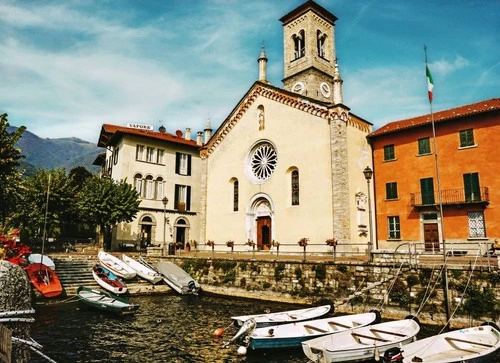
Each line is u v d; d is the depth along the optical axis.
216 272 27.42
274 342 13.99
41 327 17.06
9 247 17.39
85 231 46.12
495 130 26.45
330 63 43.59
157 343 15.02
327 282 21.27
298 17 43.59
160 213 41.66
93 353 13.71
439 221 28.14
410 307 17.95
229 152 38.50
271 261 24.09
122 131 39.78
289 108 33.28
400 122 33.31
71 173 60.50
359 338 13.60
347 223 27.83
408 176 30.16
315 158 30.42
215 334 15.93
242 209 35.91
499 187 25.81
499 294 15.71
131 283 27.78
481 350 12.38
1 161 26.33
